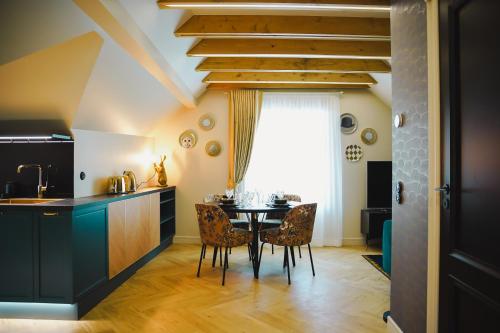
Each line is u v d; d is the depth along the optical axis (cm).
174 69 367
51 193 328
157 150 528
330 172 511
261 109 514
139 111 417
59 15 219
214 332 243
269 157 513
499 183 126
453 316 161
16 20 217
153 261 426
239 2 247
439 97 172
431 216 179
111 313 276
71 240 258
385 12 297
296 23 305
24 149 333
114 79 313
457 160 157
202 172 524
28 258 262
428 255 180
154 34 280
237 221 434
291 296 311
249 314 273
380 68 421
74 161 327
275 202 380
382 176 509
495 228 129
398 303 227
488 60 131
